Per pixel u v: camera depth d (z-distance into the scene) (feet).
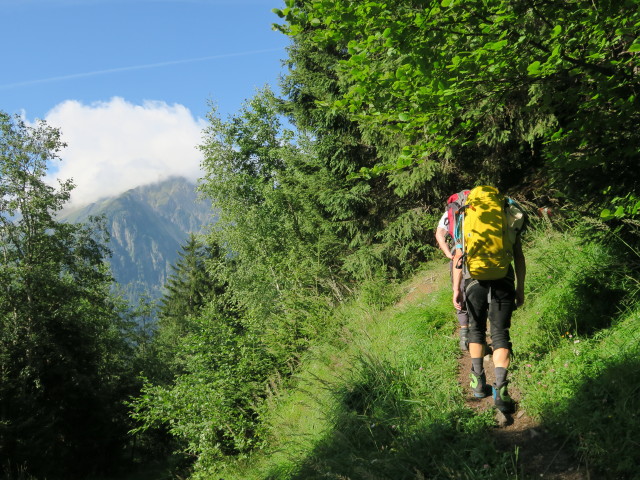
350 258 46.60
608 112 15.67
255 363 34.09
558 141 16.46
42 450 86.58
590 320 15.94
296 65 59.31
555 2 14.60
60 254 115.55
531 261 21.83
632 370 12.11
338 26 15.56
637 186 15.44
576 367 13.64
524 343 16.48
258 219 76.28
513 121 32.27
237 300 77.15
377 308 29.45
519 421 13.17
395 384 16.99
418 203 45.42
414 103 15.66
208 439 33.06
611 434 10.82
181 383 37.78
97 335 125.29
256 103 90.99
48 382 105.50
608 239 16.87
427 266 36.83
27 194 113.91
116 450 124.77
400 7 14.73
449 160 38.81
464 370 16.94
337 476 13.42
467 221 13.24
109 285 155.74
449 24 14.73
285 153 60.80
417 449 13.50
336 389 19.56
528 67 14.07
